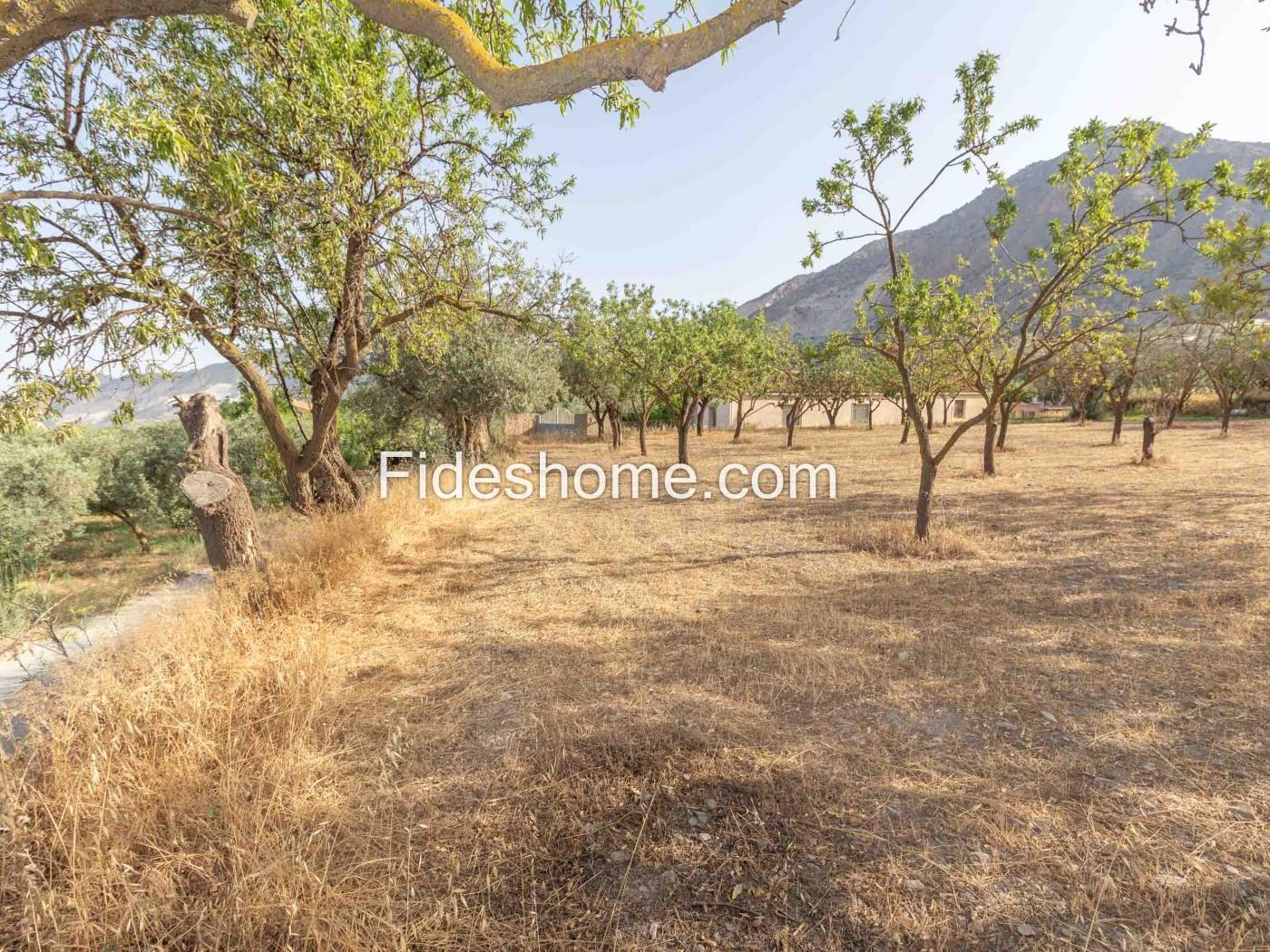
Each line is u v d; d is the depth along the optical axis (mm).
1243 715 3508
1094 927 2057
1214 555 7125
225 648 3990
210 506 5238
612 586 6793
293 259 5758
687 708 3758
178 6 1856
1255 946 1959
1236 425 30375
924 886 2271
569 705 3820
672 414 19797
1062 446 22562
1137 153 6074
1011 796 2818
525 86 1737
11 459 8391
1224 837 2498
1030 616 5391
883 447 26000
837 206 7469
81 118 5117
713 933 2074
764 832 2592
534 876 2359
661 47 1594
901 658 4488
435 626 5484
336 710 3670
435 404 16188
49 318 4637
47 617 3986
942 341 7863
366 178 5859
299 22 4359
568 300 8734
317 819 2619
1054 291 7016
